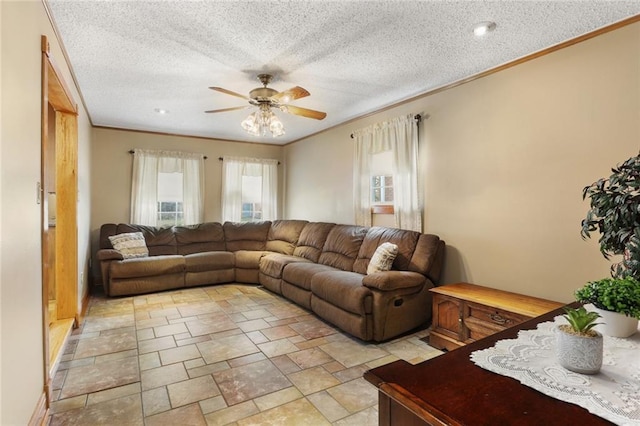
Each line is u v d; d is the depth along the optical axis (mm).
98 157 5098
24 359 1522
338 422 1846
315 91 3512
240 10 2066
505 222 2859
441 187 3398
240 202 6082
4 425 1271
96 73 3035
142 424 1815
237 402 2023
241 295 4438
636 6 2012
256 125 3260
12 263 1378
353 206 4598
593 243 2338
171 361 2545
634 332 1237
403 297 3043
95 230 5059
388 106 4004
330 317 3260
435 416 768
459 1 1971
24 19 1564
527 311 2256
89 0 1961
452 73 3033
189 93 3584
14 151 1415
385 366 1008
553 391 868
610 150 2250
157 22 2201
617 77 2217
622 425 733
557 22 2193
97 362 2514
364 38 2414
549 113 2566
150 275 4445
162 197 5492
